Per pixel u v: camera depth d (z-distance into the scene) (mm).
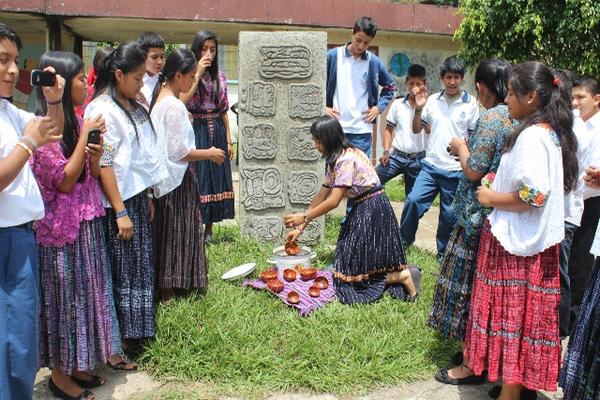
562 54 7305
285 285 4047
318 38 5078
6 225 2160
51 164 2539
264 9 8352
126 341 3260
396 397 2934
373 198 3934
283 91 5133
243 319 3488
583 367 2518
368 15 9062
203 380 3010
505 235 2627
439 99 4766
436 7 9578
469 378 3064
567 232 3424
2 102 2260
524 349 2664
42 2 7555
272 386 2949
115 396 2885
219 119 5188
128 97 3068
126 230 2953
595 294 2516
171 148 3443
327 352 3184
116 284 3066
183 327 3326
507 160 2635
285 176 5254
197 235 3693
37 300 2293
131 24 8398
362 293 3914
